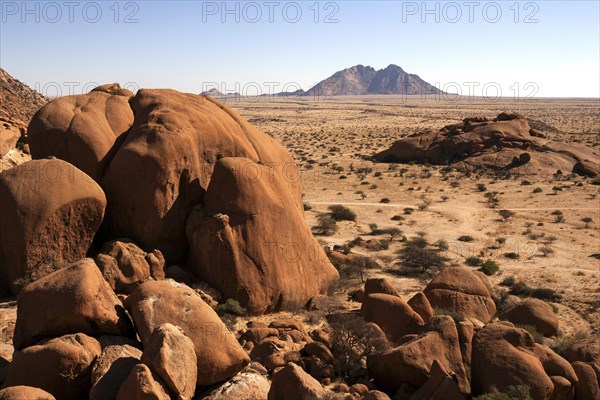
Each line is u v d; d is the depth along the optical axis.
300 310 28.73
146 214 28.33
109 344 16.83
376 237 49.19
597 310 32.47
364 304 25.41
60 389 15.27
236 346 16.77
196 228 28.30
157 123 29.80
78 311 16.52
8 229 25.48
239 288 27.28
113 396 14.67
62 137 29.72
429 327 20.53
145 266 26.75
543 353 19.66
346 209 56.09
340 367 20.91
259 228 28.42
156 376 14.34
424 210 60.31
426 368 18.98
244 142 33.09
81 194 26.39
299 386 15.92
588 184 74.19
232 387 16.20
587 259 43.72
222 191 28.77
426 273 38.22
